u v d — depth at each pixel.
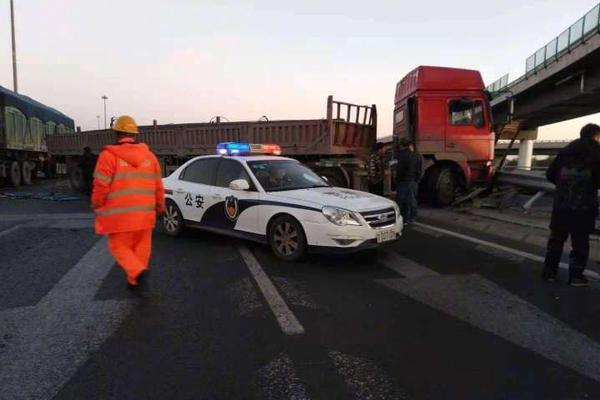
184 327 4.39
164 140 15.69
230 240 8.30
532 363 3.71
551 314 4.75
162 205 5.75
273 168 7.76
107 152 5.12
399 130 14.39
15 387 3.32
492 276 6.08
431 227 9.73
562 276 6.12
